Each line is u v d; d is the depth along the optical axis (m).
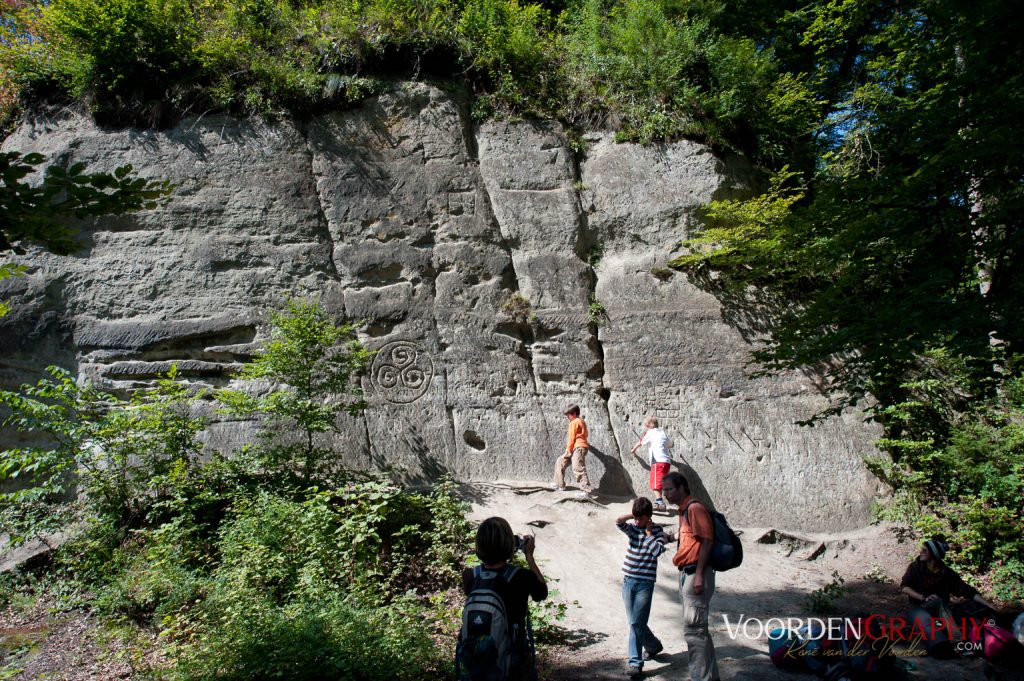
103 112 10.85
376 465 9.90
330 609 5.92
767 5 15.66
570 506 9.54
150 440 8.20
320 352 8.88
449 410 10.38
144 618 6.80
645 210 11.55
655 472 9.54
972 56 6.76
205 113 11.00
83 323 9.91
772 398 10.59
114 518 7.90
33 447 9.51
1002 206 5.98
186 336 10.00
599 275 11.36
